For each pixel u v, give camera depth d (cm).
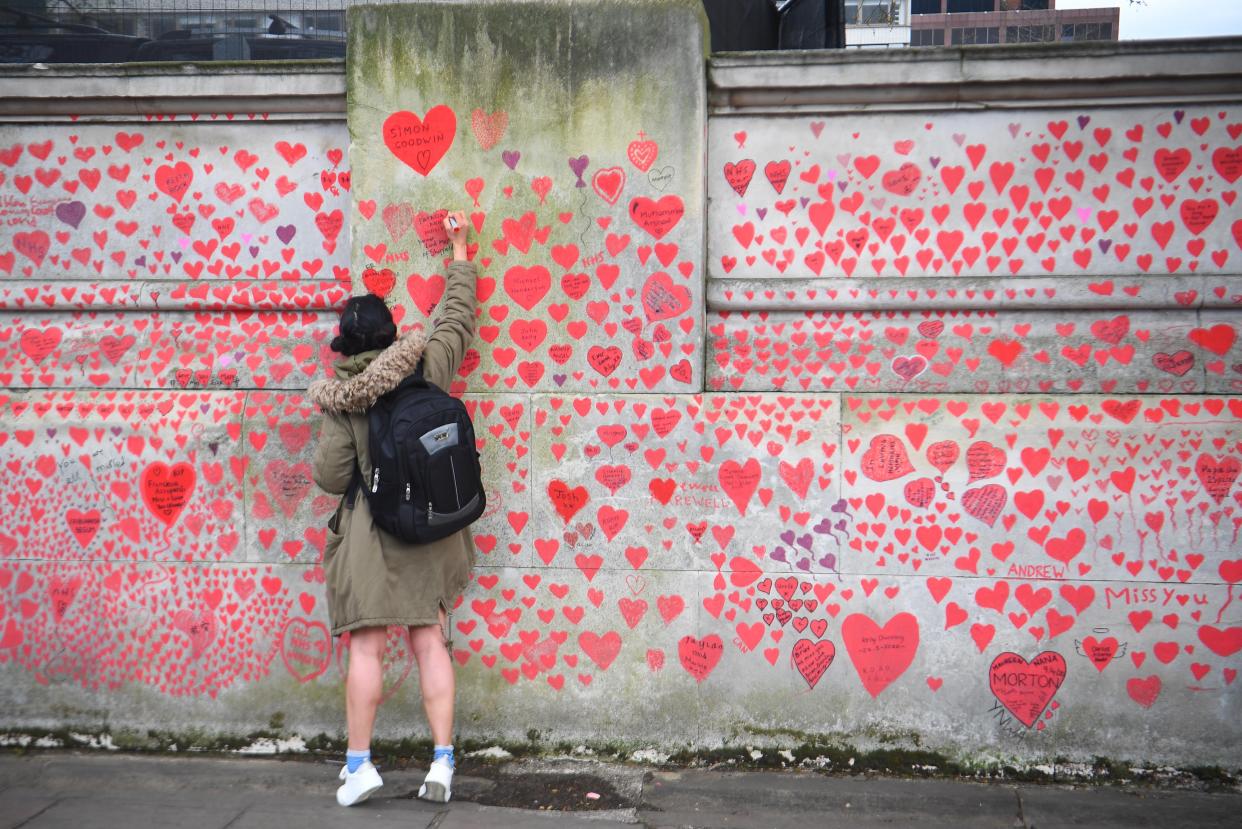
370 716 329
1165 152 338
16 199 384
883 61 340
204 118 373
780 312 360
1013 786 340
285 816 323
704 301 358
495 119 356
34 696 385
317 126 373
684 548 358
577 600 364
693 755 361
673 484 357
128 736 383
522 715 368
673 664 361
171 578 378
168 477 376
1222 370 338
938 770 350
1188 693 340
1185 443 335
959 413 345
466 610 368
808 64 344
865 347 354
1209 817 316
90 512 379
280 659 377
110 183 381
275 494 373
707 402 355
